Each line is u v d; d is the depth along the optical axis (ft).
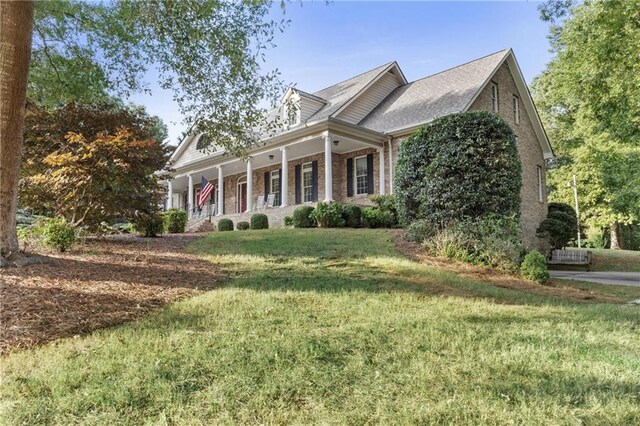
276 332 12.29
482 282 23.36
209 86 26.50
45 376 9.04
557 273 44.57
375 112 56.54
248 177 57.82
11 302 13.61
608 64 35.32
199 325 12.92
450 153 31.04
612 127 41.22
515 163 30.58
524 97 56.49
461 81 51.70
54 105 33.58
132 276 19.63
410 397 8.19
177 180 77.56
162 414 7.45
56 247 24.81
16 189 19.27
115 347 10.77
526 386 8.77
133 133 28.53
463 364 9.98
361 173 54.44
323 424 7.14
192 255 27.96
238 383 8.72
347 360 10.17
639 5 31.35
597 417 7.47
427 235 31.19
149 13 23.25
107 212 29.60
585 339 12.50
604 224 77.66
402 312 15.06
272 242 33.37
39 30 31.65
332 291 18.31
